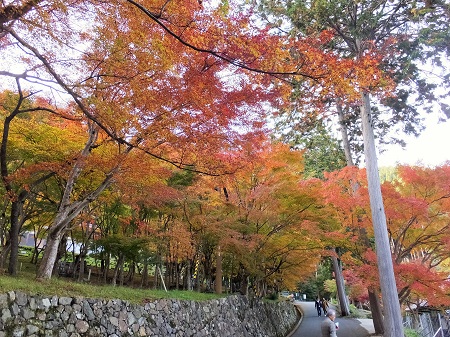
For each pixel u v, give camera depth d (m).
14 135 10.63
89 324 6.98
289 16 12.06
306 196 13.71
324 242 15.27
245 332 14.29
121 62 7.18
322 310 31.22
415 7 11.58
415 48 11.52
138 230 15.30
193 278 20.23
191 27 6.18
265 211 13.56
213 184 12.89
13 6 5.70
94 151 10.63
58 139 10.71
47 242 9.30
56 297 6.54
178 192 12.43
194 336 10.51
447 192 12.83
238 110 8.30
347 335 17.33
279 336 18.56
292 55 6.97
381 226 12.60
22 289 6.17
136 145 7.93
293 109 12.41
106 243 15.05
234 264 17.64
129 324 8.08
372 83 8.15
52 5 6.02
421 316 19.83
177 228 13.46
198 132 8.05
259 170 13.68
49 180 13.09
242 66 5.94
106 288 9.12
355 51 13.16
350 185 16.00
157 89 7.47
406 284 12.73
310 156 24.20
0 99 11.06
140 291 10.20
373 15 12.30
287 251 15.54
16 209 10.68
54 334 6.17
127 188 10.87
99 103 6.97
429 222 13.24
